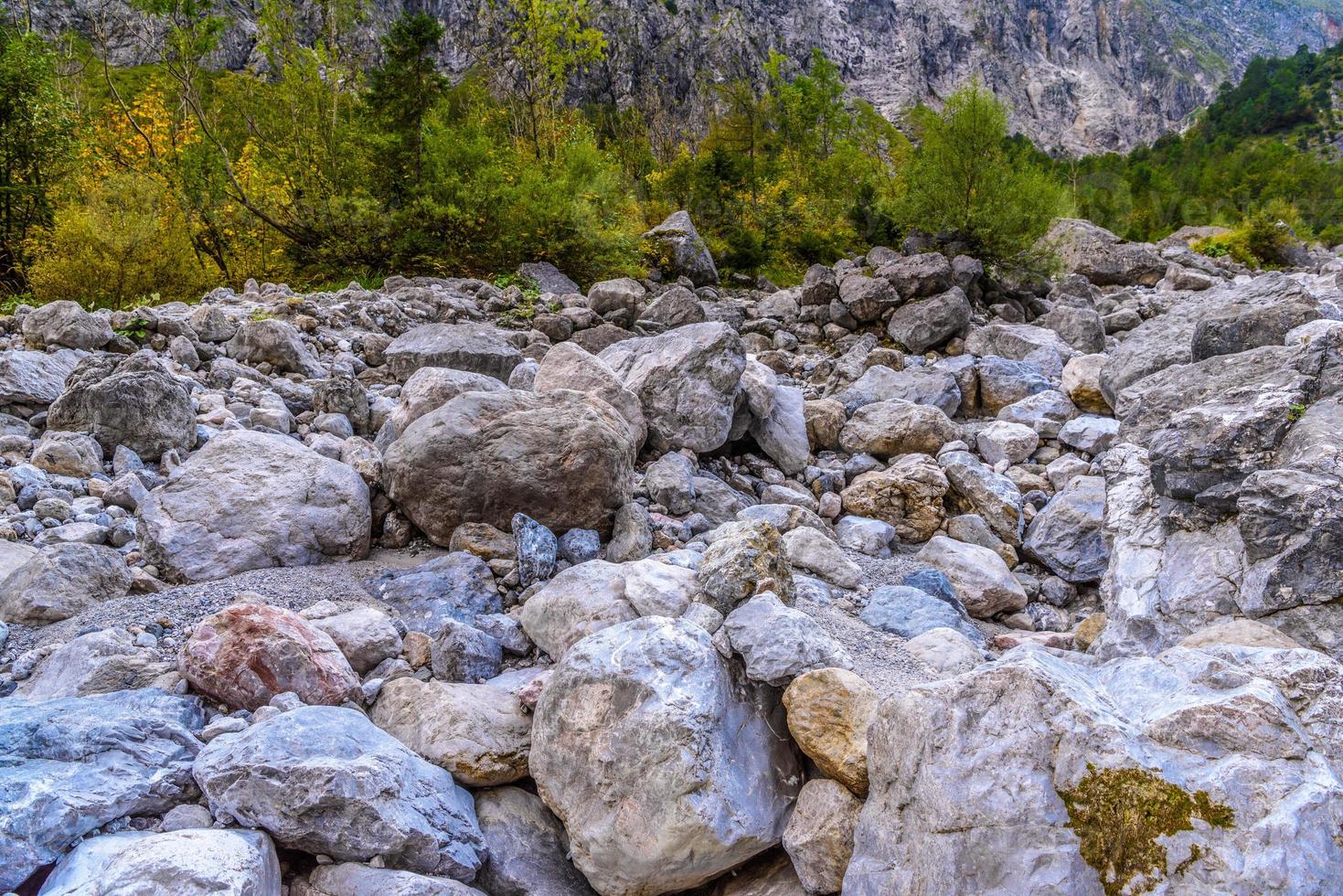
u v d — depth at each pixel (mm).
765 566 3932
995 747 2656
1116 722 2625
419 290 12469
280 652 3488
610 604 3949
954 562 5535
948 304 11445
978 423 8930
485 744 3301
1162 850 2383
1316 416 3947
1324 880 2248
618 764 2957
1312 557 3438
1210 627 3480
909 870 2656
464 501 5074
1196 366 5594
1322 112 113500
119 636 3756
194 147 15594
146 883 2406
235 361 8422
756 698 3324
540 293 13617
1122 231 39156
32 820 2598
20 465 5383
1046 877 2445
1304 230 37188
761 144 29328
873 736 2928
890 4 142750
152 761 2988
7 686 3676
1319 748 2559
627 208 20234
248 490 4844
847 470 7340
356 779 2793
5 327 8586
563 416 5246
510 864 3049
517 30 20844
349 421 7129
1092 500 5902
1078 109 158875
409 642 4082
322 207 14734
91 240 12102
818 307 13086
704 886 3188
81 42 20906
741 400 7332
